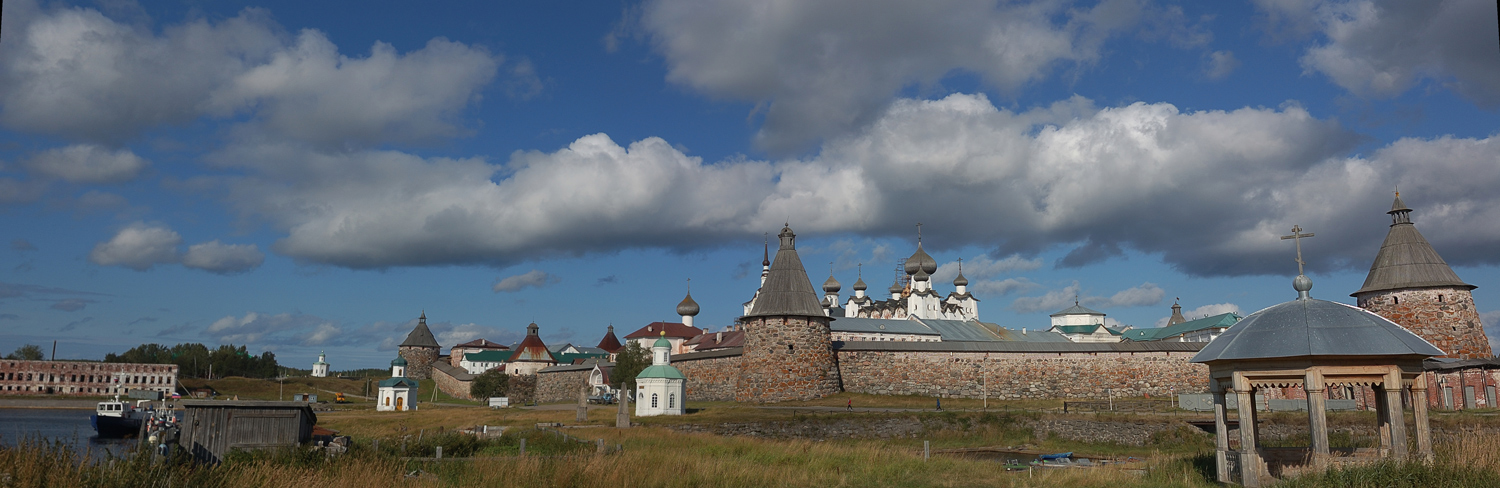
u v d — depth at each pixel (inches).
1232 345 808.9
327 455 954.1
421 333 5772.6
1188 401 2015.3
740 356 2682.1
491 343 6766.7
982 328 4089.6
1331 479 724.7
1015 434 1863.9
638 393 2298.2
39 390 4746.6
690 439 1405.0
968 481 956.6
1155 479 901.8
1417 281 2212.1
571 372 4005.9
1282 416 1642.5
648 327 5364.2
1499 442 802.8
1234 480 814.5
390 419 2470.5
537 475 874.1
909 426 1927.9
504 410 2797.7
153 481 697.0
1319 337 762.8
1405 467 719.1
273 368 6328.7
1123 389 2512.3
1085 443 1768.0
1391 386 753.0
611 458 955.3
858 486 920.9
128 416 2578.7
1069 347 2564.0
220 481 737.0
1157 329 4749.0
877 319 3941.9
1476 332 2162.9
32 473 648.4
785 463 1080.2
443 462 938.1
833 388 2556.6
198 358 6161.4
